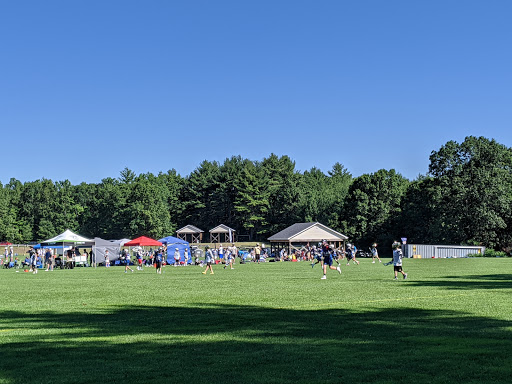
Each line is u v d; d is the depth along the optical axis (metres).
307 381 8.52
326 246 32.09
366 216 103.62
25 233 138.50
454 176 89.56
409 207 100.88
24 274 46.41
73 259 61.75
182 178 160.75
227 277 35.97
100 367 9.68
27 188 147.12
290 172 153.75
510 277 32.16
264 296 21.81
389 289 24.23
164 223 129.62
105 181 157.25
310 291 23.72
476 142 89.56
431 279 30.89
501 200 85.50
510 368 9.20
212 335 12.76
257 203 140.00
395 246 31.30
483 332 12.58
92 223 137.75
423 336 12.19
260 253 76.06
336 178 175.12
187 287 27.39
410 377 8.67
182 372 9.20
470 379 8.52
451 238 89.81
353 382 8.45
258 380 8.60
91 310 18.03
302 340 11.93
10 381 8.75
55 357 10.58
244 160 163.50
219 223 154.25
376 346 11.15
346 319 15.02
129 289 26.77
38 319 16.02
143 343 11.92
